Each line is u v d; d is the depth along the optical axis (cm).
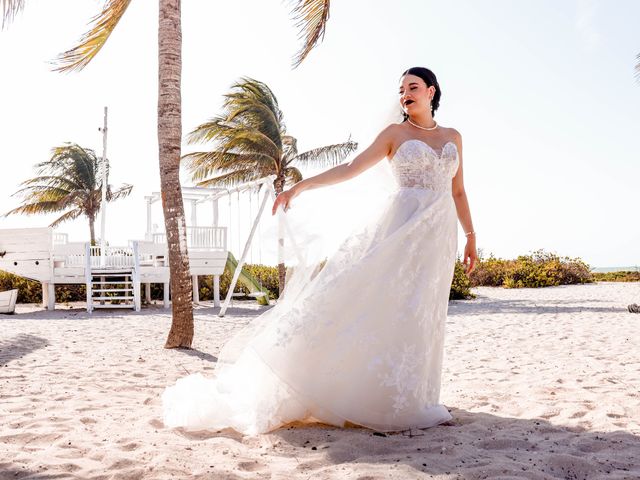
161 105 746
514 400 413
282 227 350
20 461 272
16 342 802
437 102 354
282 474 253
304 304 316
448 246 340
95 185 2902
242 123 1906
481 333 886
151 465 260
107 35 846
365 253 325
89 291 1456
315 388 309
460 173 368
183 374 552
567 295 1922
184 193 1722
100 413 380
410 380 317
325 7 877
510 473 252
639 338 779
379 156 338
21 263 1543
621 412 367
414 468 256
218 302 1666
